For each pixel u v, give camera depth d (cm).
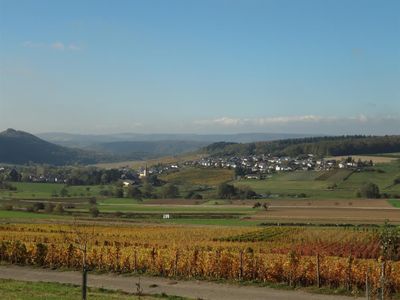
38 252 4697
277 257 4191
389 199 17188
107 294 3219
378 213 13525
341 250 6469
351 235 8738
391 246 2961
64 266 4553
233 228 10400
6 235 7506
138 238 8006
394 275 3472
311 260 3884
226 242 7700
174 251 4394
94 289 3425
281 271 3844
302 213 14088
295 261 3806
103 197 19512
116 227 10312
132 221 12281
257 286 3725
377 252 6081
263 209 15412
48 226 9781
